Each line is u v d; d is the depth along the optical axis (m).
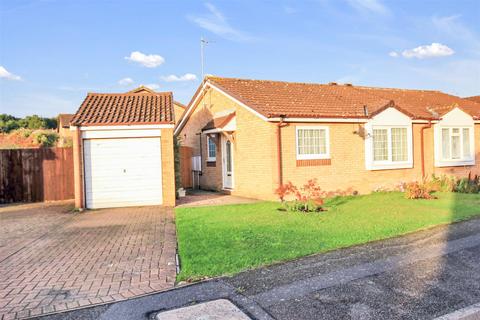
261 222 9.58
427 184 15.58
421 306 4.56
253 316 4.38
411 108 18.06
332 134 14.85
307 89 18.22
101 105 14.84
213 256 6.57
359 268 5.89
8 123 51.88
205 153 19.59
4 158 15.45
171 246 7.70
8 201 15.52
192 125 21.64
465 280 5.36
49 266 6.47
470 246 7.02
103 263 6.57
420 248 6.97
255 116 14.55
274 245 7.22
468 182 16.45
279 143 13.73
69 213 12.57
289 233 8.24
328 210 11.38
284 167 13.87
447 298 4.77
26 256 7.14
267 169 13.98
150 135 13.58
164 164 13.58
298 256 6.54
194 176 21.25
